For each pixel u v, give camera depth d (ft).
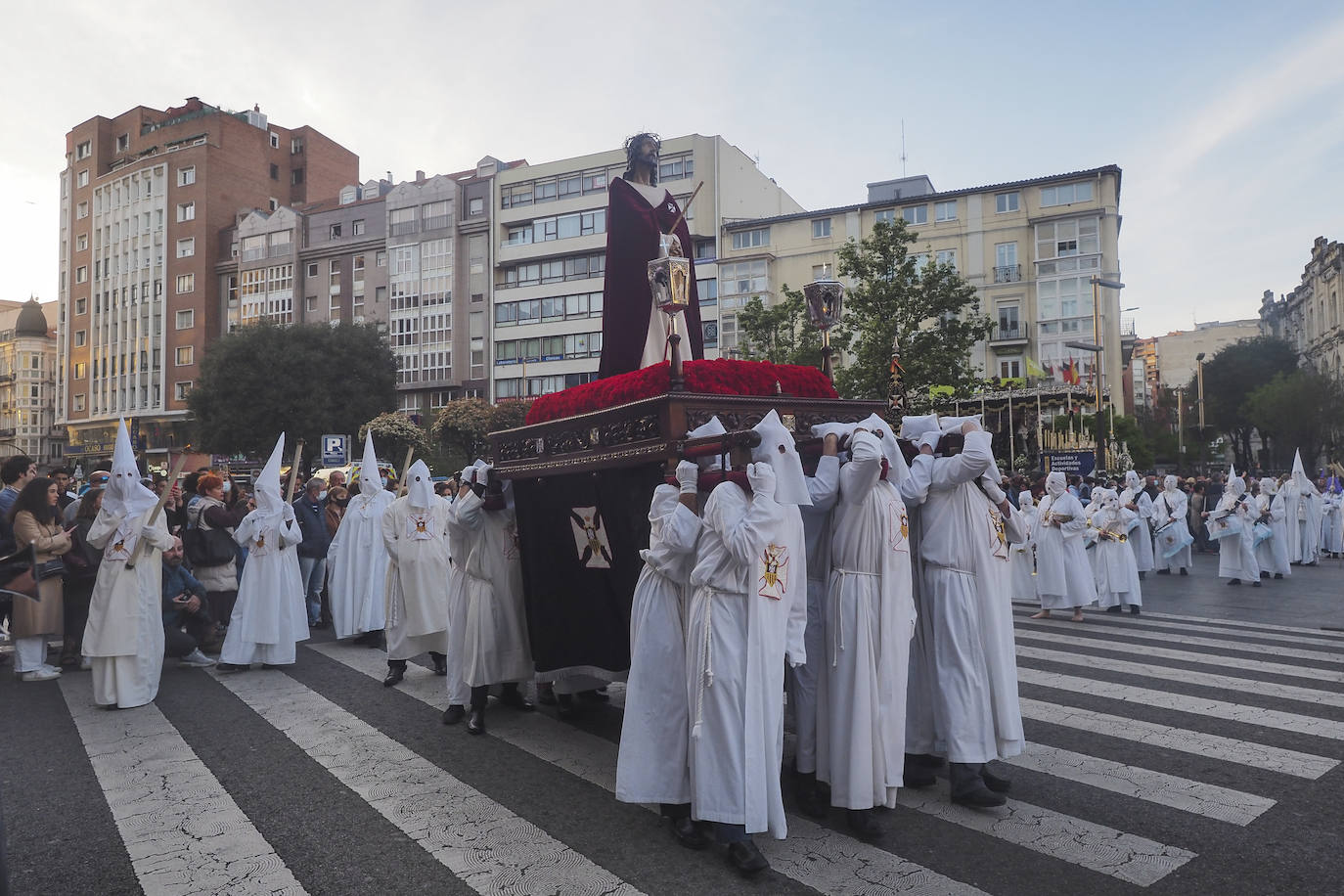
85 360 229.45
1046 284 138.10
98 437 223.51
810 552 16.08
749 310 96.48
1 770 17.48
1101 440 72.95
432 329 187.93
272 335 145.18
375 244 193.67
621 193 22.53
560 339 177.37
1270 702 21.74
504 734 19.95
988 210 142.00
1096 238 135.33
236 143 213.46
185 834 14.06
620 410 16.99
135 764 17.79
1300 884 11.95
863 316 79.25
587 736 19.79
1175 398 257.55
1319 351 224.74
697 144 161.79
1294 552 63.10
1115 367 134.62
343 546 32.37
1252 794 15.39
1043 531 36.81
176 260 209.36
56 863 13.03
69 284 234.17
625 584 18.37
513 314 182.19
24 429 269.23
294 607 28.09
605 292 22.86
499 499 20.93
